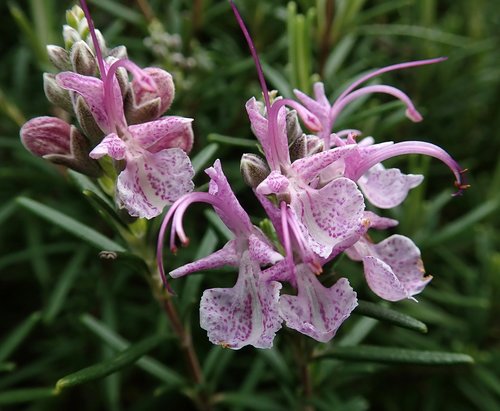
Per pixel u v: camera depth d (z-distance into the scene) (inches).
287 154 4.0
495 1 8.4
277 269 3.9
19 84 7.2
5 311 7.4
